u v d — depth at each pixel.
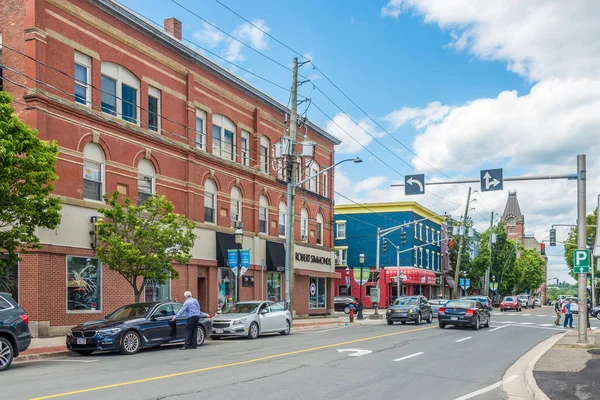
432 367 15.18
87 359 16.14
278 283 38.62
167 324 18.69
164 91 28.92
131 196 26.14
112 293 24.77
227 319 23.00
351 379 12.75
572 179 21.27
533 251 118.69
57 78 22.81
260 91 36.81
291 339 23.06
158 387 11.10
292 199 29.91
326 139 46.69
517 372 14.55
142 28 27.34
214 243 31.84
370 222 65.62
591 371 13.48
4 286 21.25
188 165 29.88
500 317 46.25
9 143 15.38
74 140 23.28
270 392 10.89
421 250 67.94
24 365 14.77
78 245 23.11
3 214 16.41
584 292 20.17
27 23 21.91
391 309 34.66
